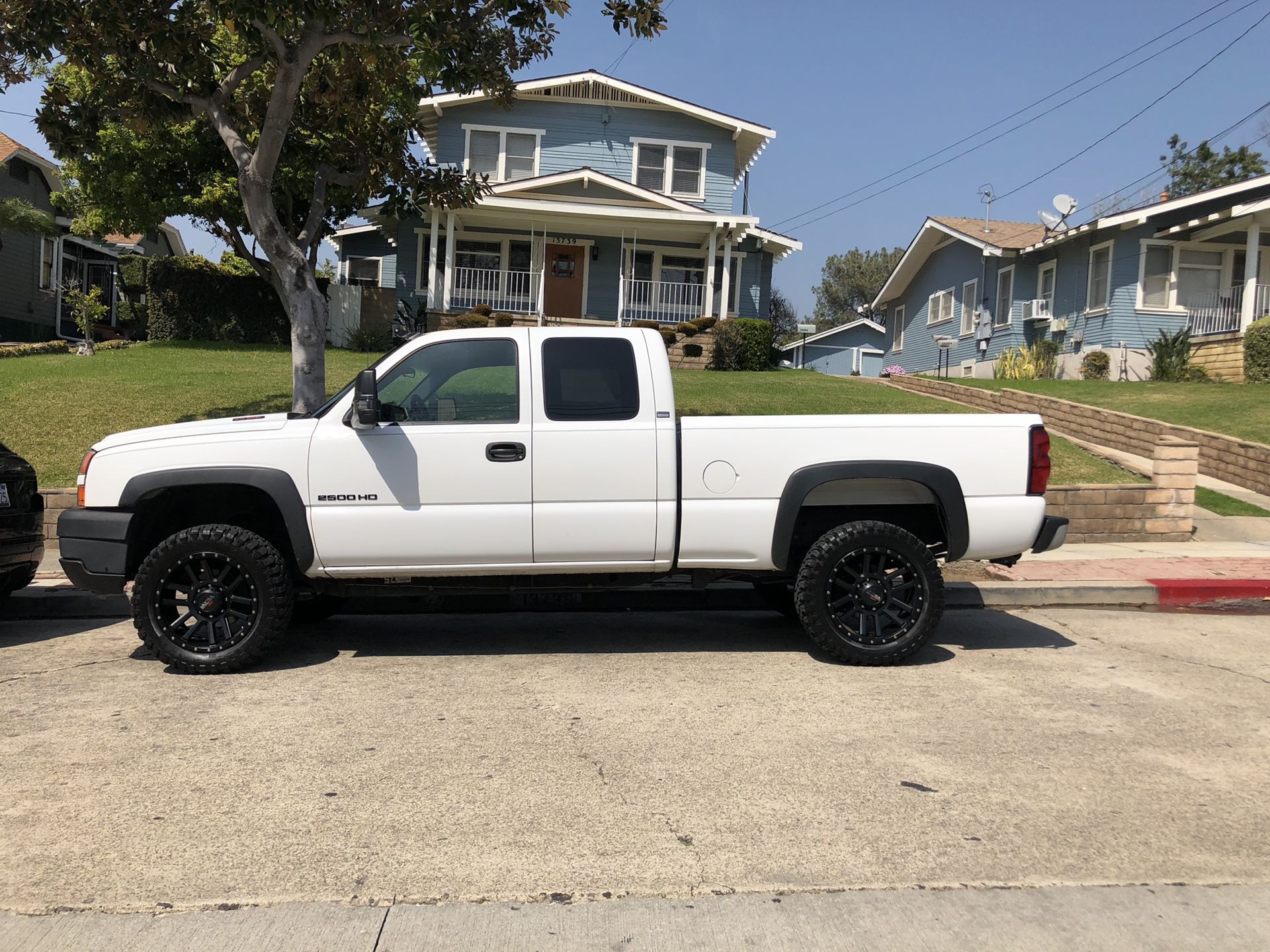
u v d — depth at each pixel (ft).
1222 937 9.37
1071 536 33.53
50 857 10.79
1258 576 27.35
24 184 83.71
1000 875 10.53
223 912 9.69
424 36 27.78
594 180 72.95
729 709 16.38
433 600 24.02
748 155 87.20
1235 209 66.13
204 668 18.40
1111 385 64.03
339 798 12.48
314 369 31.99
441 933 9.34
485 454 18.44
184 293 68.49
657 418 18.79
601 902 9.93
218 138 51.16
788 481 18.89
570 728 15.33
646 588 24.39
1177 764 13.88
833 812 12.14
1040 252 84.89
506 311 78.38
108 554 18.31
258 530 20.24
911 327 111.65
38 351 62.03
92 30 29.25
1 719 15.60
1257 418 47.16
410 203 40.45
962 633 22.59
